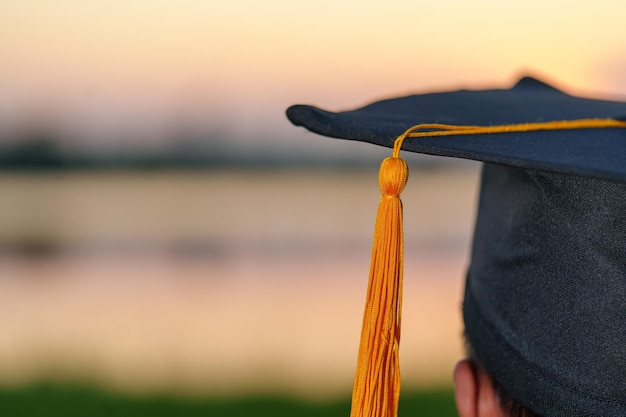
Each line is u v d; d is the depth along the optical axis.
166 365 7.36
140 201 15.70
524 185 1.54
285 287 9.91
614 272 1.43
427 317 8.33
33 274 10.70
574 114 1.69
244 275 10.53
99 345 7.87
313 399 6.77
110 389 6.95
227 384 7.05
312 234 12.92
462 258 10.95
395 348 1.43
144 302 9.35
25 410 6.69
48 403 6.81
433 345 7.46
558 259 1.49
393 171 1.42
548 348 1.50
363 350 1.43
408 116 1.68
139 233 13.12
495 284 1.62
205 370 7.32
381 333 1.42
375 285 1.43
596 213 1.44
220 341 8.00
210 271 10.78
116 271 10.91
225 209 14.89
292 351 7.65
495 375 1.58
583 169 1.31
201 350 7.74
